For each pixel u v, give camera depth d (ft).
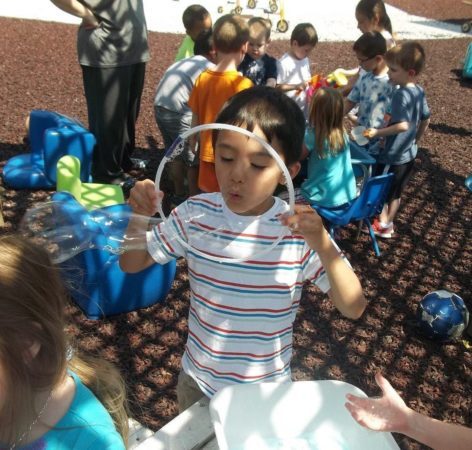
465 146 21.03
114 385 4.12
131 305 10.35
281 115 4.61
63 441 3.46
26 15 37.17
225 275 4.90
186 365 5.57
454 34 45.47
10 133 18.03
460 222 15.17
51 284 3.38
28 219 6.81
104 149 14.62
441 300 10.32
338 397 5.05
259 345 5.09
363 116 14.06
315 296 11.41
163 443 5.19
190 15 16.47
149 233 5.16
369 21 16.52
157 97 14.14
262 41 15.67
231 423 4.90
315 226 4.40
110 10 13.07
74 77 24.62
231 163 4.40
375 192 12.07
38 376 3.29
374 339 10.36
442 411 8.82
